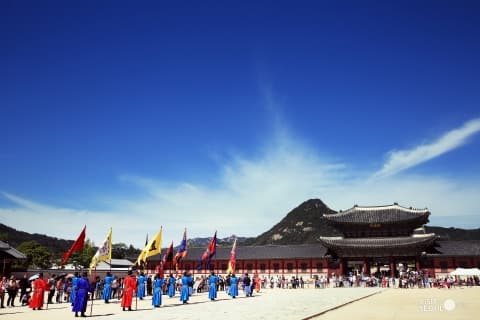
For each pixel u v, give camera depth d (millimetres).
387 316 27328
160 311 31250
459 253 83938
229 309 32625
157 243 46500
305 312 29359
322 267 93000
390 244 81500
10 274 67688
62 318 26578
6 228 189750
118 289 47688
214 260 102000
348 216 92438
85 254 128500
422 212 85812
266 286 86188
